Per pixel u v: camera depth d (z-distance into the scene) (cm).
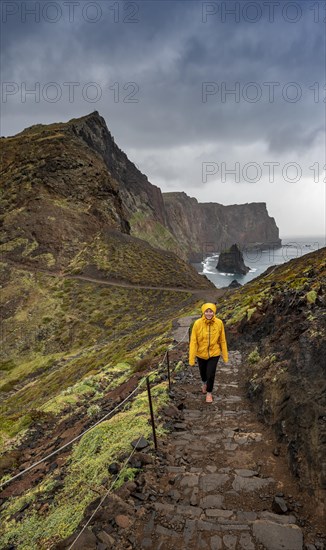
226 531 396
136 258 9019
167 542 389
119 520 427
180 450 602
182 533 400
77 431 923
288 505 434
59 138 11800
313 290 964
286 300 1189
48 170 10619
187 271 9094
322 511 405
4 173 10856
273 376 710
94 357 3962
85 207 10269
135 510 446
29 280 7831
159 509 445
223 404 802
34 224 9250
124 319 6281
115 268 8462
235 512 430
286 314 1044
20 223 9256
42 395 3231
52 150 11200
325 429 458
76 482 566
